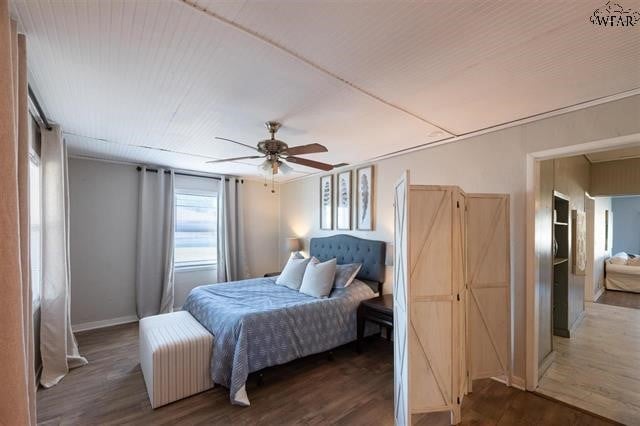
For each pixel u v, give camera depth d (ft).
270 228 20.16
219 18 4.41
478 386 8.87
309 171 16.49
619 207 26.84
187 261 16.67
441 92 6.84
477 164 9.89
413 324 7.18
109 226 14.23
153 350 7.73
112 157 13.67
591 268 18.76
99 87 6.68
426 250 7.34
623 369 9.80
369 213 13.80
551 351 10.50
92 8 4.19
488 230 8.91
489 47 5.11
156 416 7.36
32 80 6.34
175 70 5.94
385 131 9.61
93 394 8.26
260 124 9.00
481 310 8.81
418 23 4.50
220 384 8.59
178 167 15.85
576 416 7.41
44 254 9.00
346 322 10.84
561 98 7.13
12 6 4.09
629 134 6.89
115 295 14.32
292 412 7.56
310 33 4.76
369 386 8.80
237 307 9.64
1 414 3.22
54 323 9.07
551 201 10.50
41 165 8.93
